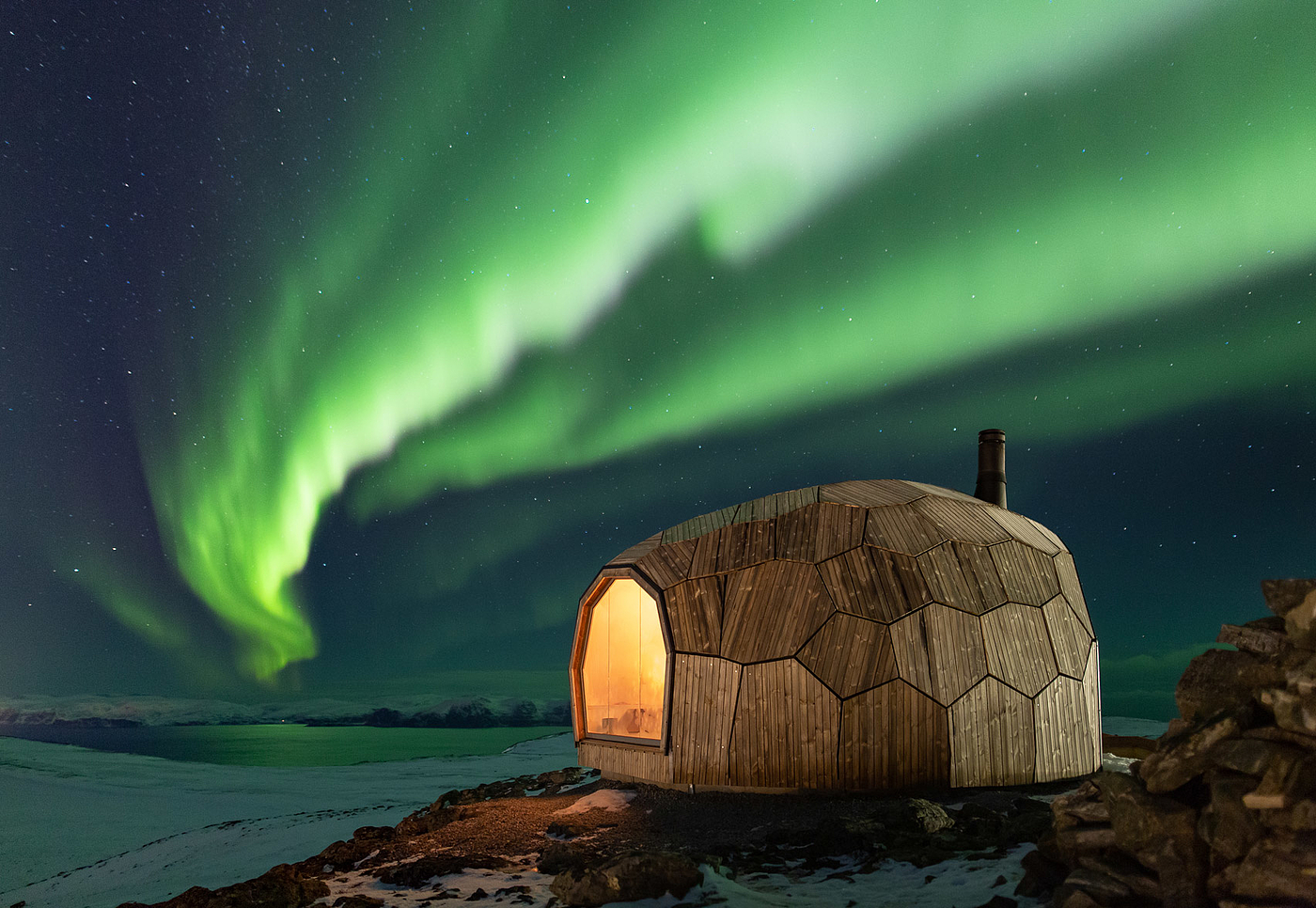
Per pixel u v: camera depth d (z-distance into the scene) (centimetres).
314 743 6631
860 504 1150
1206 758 430
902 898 571
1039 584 1138
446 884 713
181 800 3114
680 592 1121
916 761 972
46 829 2648
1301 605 419
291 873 745
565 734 5169
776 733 1002
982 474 1470
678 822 917
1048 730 1059
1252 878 376
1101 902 437
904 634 1002
